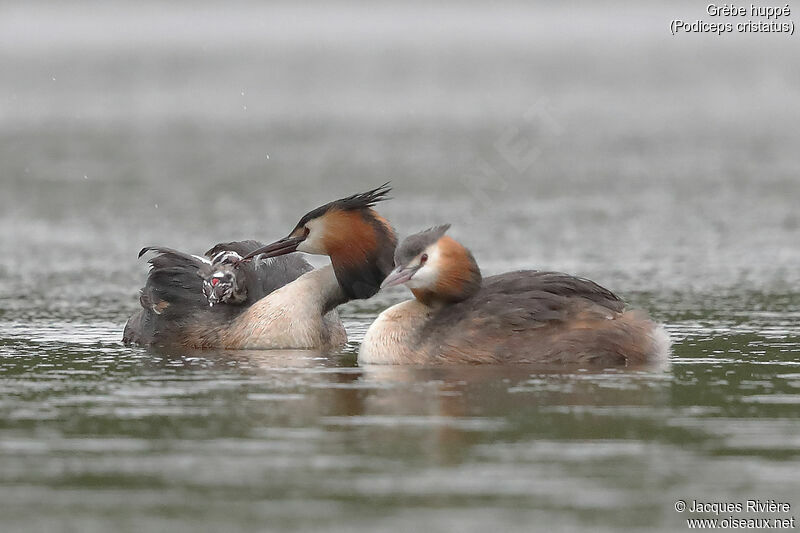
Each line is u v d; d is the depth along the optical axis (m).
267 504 8.51
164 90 64.50
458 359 13.41
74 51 85.44
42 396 11.85
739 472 9.19
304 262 16.34
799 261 21.50
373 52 85.44
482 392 11.88
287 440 10.10
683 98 58.66
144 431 10.43
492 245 23.48
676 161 37.56
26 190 31.66
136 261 21.94
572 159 38.38
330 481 9.00
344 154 39.94
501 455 9.62
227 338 14.88
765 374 12.66
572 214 27.44
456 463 9.42
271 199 30.09
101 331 16.06
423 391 11.98
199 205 29.08
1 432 10.40
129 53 84.19
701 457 9.54
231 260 15.12
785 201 29.12
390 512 8.34
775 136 44.19
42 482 9.01
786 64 72.25
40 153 40.12
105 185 32.75
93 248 23.31
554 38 98.38
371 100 58.97
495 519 8.22
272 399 11.70
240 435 10.27
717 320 16.22
